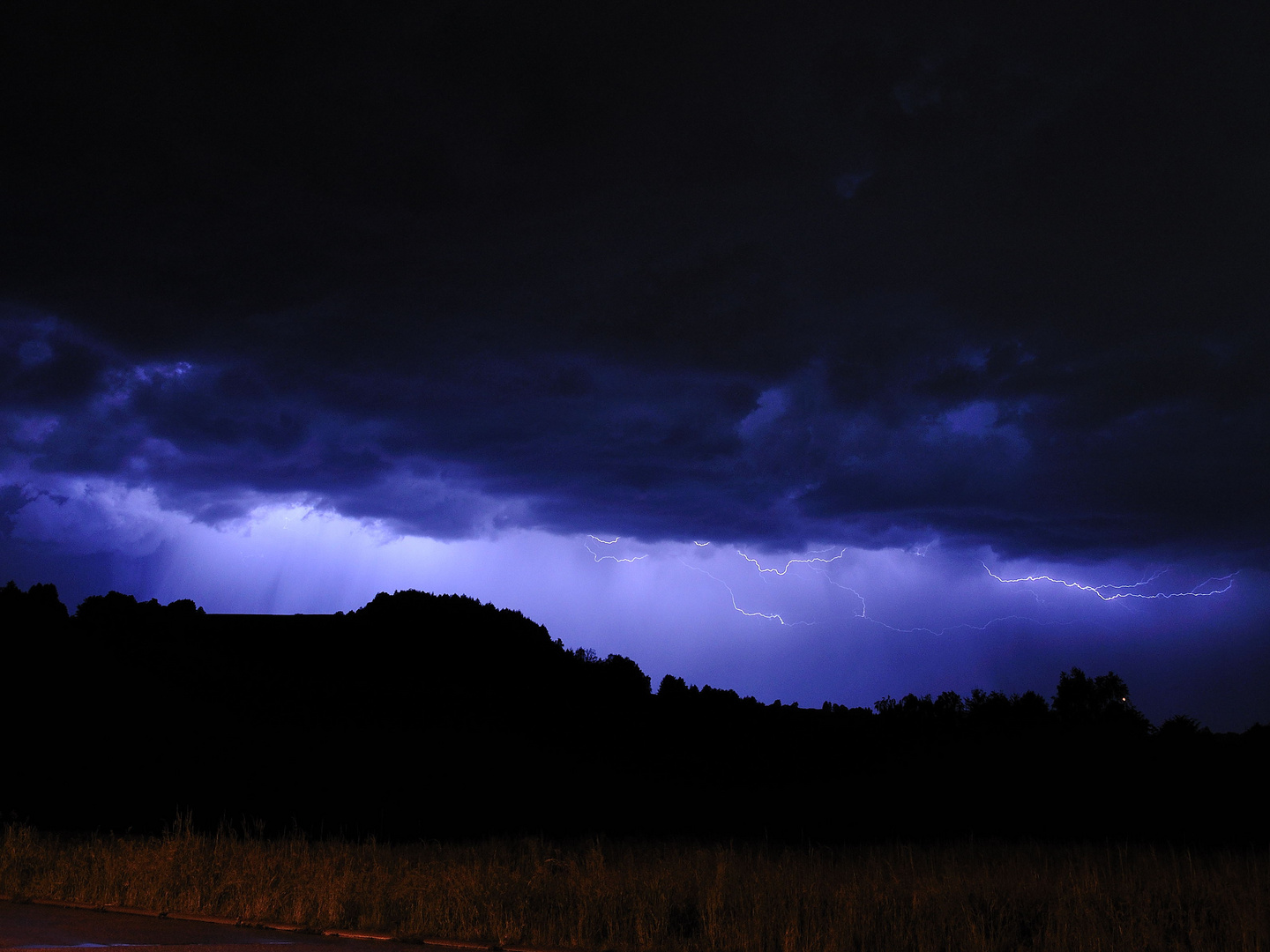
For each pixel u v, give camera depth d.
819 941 8.70
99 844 13.79
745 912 9.60
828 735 52.31
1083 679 46.47
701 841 26.31
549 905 10.37
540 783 42.56
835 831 30.66
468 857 15.98
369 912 10.13
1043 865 15.23
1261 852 21.08
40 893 11.53
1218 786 30.59
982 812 32.41
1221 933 9.12
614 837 27.81
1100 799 31.56
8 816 27.25
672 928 9.50
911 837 28.89
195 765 39.12
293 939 8.95
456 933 9.36
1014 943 8.95
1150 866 14.07
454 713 57.06
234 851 13.24
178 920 9.91
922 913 9.56
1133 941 8.83
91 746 40.22
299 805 33.84
